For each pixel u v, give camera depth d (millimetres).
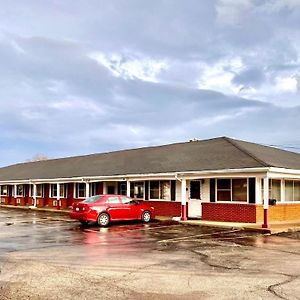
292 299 6723
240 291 7227
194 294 7051
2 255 11039
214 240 14195
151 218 21656
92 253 11352
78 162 36750
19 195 41719
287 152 27891
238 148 22453
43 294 7039
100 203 19797
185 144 28797
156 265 9578
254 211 19719
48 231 17219
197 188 22953
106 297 6863
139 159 28531
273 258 10578
